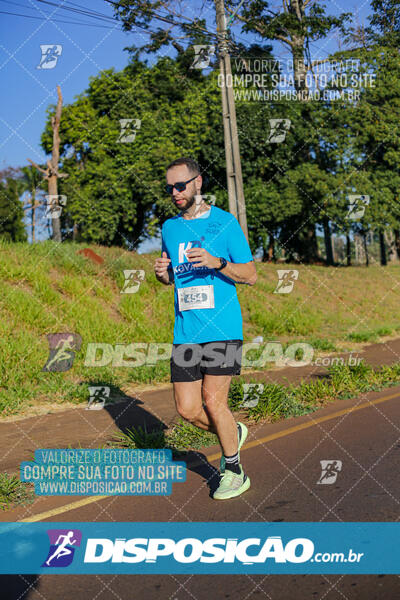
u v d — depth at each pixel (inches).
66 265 472.1
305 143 1037.8
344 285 856.9
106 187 962.1
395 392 273.0
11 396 262.8
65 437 199.6
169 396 278.4
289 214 1032.8
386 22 985.5
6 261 429.4
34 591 96.6
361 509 126.7
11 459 172.2
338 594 92.1
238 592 94.4
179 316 136.6
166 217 1019.3
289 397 241.9
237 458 139.4
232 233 136.0
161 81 1013.2
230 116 470.9
